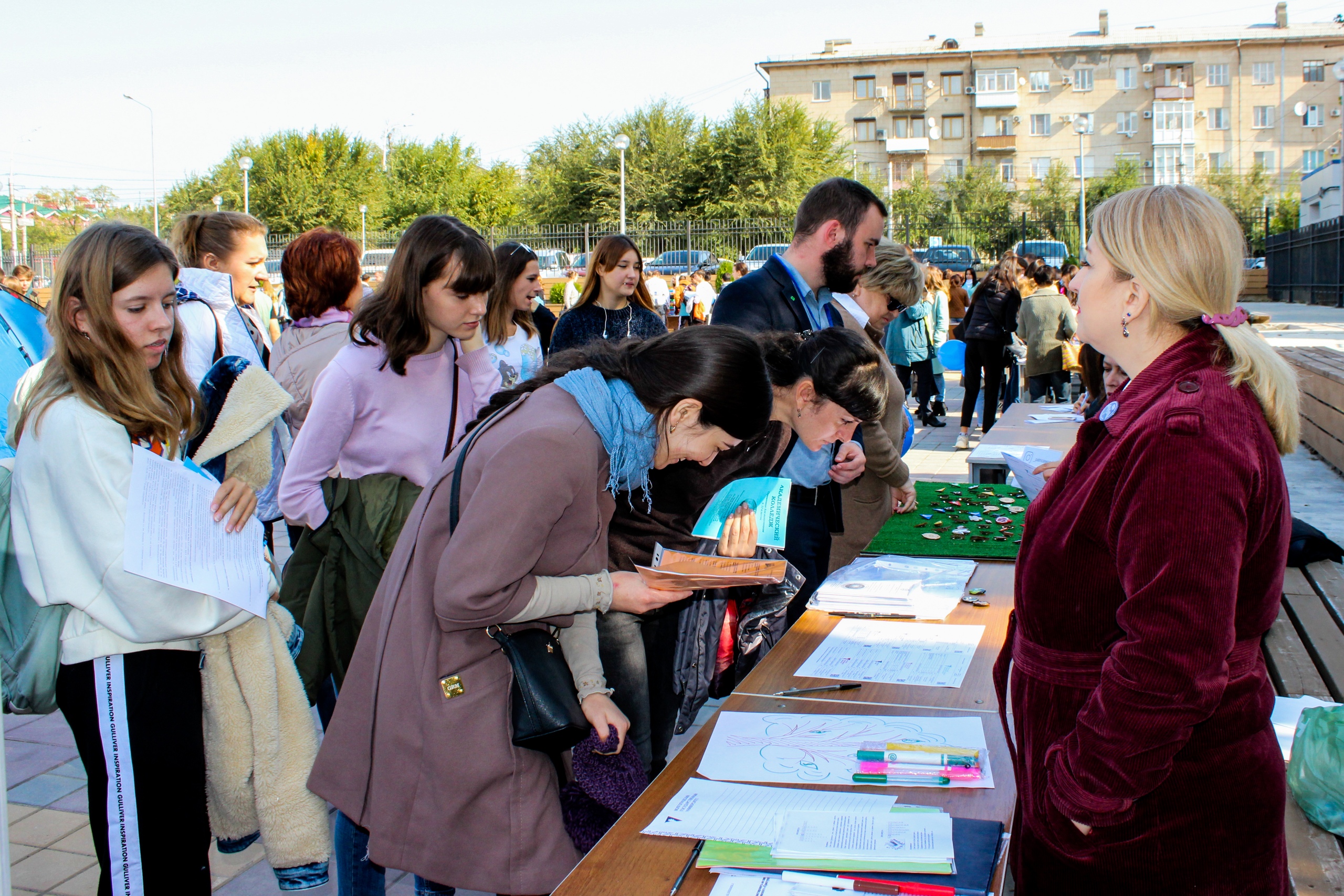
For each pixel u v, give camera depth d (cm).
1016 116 5162
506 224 4650
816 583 306
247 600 196
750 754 176
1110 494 130
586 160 3806
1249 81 5034
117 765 186
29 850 274
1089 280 143
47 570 181
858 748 176
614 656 221
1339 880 168
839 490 305
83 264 180
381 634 180
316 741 221
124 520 179
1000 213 4106
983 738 179
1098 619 134
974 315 887
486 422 175
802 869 139
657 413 171
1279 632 282
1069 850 134
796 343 242
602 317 481
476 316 248
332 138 4481
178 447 199
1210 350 132
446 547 164
